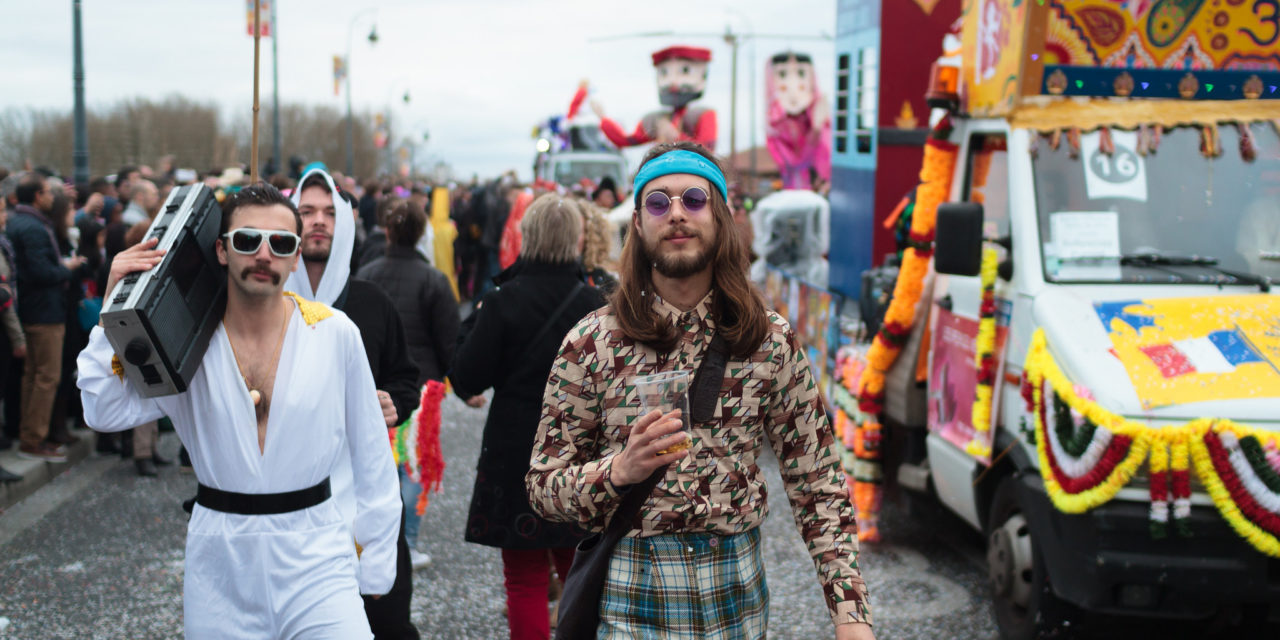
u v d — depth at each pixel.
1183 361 3.94
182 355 2.52
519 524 3.86
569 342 2.47
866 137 8.43
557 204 4.05
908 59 8.14
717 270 2.42
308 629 2.71
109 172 53.59
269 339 2.77
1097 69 4.78
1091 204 4.62
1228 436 3.68
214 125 59.47
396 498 2.99
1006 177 4.89
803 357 2.50
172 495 7.09
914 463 5.92
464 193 23.42
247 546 2.70
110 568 5.64
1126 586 3.88
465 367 3.99
